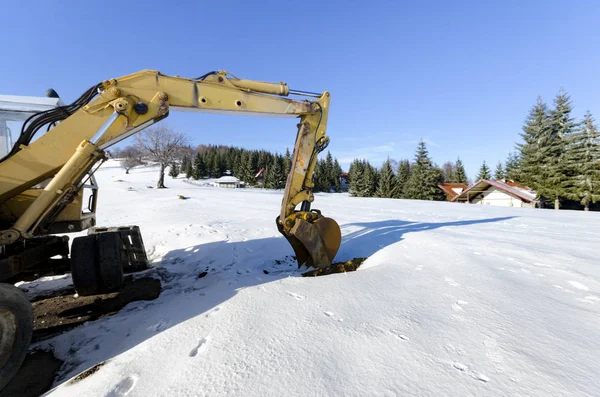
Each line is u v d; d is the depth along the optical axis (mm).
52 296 3699
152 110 3086
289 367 1720
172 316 2668
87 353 2314
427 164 39031
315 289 2980
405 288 2980
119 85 2969
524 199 27156
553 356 1766
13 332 2043
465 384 1534
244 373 1689
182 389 1603
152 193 23469
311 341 1986
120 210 12680
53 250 3621
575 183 26781
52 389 1868
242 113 3652
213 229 7363
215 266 4688
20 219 2402
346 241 5520
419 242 4852
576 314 2342
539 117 34375
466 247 4621
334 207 13734
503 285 2990
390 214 10555
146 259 4801
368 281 3201
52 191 2523
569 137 28141
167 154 34656
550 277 3270
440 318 2295
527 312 2375
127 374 1798
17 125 3480
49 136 2648
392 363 1728
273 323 2270
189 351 1981
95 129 2805
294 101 3934
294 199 4055
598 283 3039
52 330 2801
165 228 7668
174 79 3236
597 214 11680
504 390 1483
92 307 3311
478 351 1830
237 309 2566
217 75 3533
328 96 4180
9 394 1912
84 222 3604
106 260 3318
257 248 5629
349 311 2443
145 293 3705
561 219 9297
